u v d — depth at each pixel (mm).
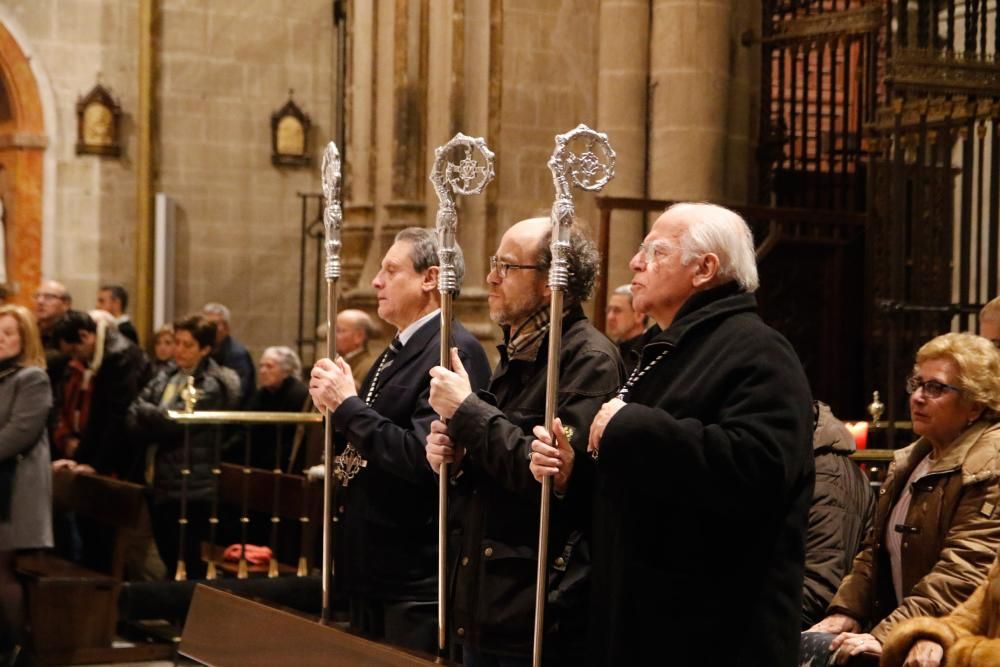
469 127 10305
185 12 14680
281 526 8852
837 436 4883
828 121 11445
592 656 3516
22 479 7418
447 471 4133
